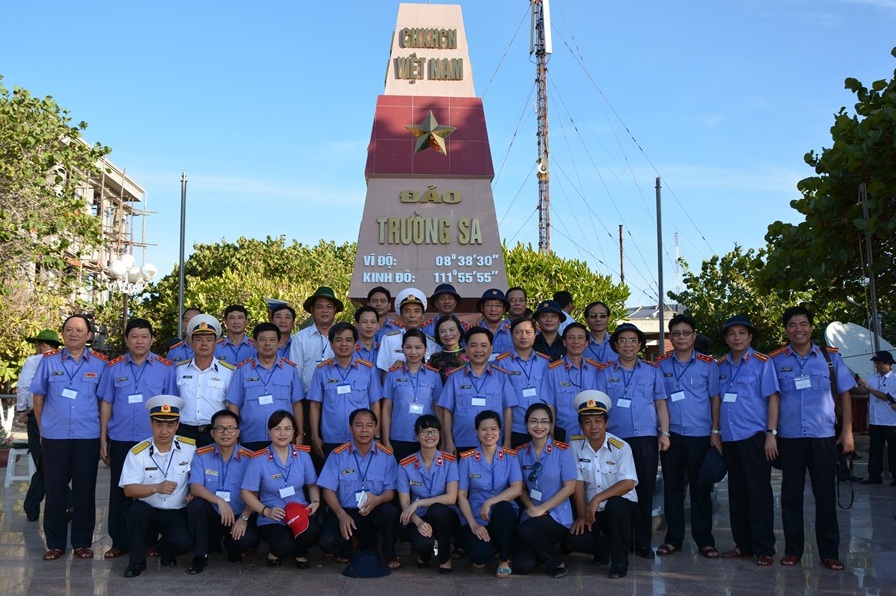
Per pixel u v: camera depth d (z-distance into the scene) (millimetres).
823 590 4957
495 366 6332
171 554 5543
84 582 5172
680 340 6145
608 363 6316
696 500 6051
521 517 5645
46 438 5922
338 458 5785
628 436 6016
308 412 6773
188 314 7422
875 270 10312
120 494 5930
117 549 5918
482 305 7480
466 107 10594
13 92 13859
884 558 5820
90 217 14750
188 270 35344
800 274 10828
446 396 6258
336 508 5637
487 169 10367
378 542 5926
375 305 7598
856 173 9688
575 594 4918
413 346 6359
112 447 6035
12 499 8984
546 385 6453
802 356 5750
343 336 6324
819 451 5598
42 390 5992
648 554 5867
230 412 5770
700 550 6016
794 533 5668
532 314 7969
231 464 5758
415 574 5426
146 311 30734
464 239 10195
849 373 5785
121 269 13227
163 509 5566
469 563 5762
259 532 5613
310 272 34938
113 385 6113
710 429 6066
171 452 5672
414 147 10375
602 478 5641
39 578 5270
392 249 10156
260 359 6430
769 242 11359
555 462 5598
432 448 5668
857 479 10320
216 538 5934
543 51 28641
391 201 10258
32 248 14422
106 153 14898
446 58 10781
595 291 21750
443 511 5445
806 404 5648
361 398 6344
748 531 5879
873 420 10062
